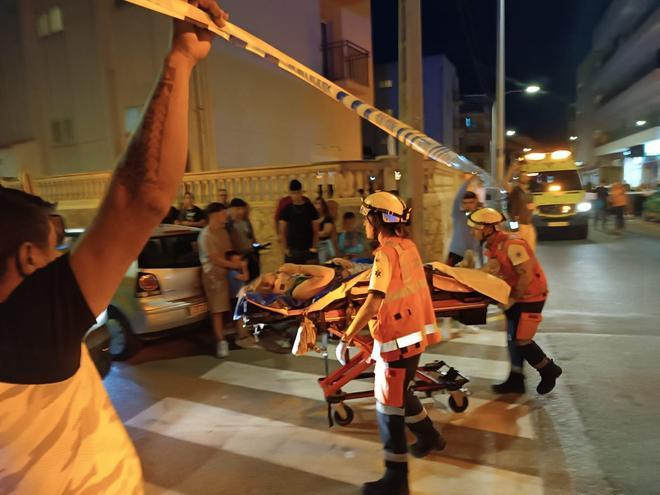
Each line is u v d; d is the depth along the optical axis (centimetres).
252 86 1315
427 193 940
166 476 334
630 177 3353
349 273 408
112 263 108
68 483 107
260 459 352
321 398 452
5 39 1410
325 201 790
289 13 1420
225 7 1180
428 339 307
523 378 439
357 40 1808
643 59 3102
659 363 489
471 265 579
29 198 118
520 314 414
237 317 396
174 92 110
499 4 1647
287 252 684
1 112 1452
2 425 100
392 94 3953
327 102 1642
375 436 380
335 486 317
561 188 1567
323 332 386
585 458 334
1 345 100
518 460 336
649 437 355
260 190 976
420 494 304
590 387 442
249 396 461
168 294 553
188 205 905
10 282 107
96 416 116
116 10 1221
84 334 109
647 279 898
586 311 696
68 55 1312
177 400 456
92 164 1317
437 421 395
